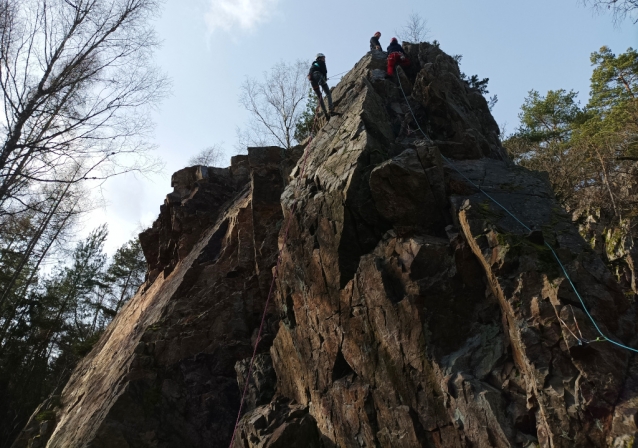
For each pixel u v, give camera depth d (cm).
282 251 904
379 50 1409
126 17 962
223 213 1553
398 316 635
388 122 998
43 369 2481
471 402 525
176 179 1798
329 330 752
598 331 485
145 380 1055
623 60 2667
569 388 462
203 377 1086
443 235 707
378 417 643
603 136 2109
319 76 1117
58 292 3072
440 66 1212
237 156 1827
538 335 504
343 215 757
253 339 1130
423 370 596
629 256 941
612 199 1586
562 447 441
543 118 2942
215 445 1003
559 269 552
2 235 1055
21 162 817
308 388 794
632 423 409
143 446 967
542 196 719
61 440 1081
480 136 978
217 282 1250
